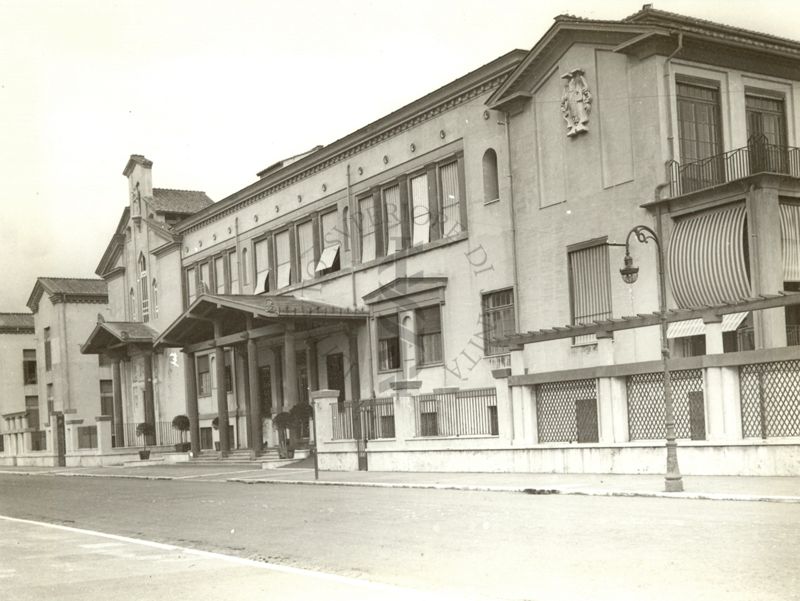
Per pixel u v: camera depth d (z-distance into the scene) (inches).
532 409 926.4
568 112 1078.4
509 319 1176.2
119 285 2306.8
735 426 738.8
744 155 1032.8
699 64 1019.3
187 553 502.3
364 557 450.3
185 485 1159.0
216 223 1871.3
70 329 2544.3
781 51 1061.1
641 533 458.9
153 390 2103.8
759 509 530.9
